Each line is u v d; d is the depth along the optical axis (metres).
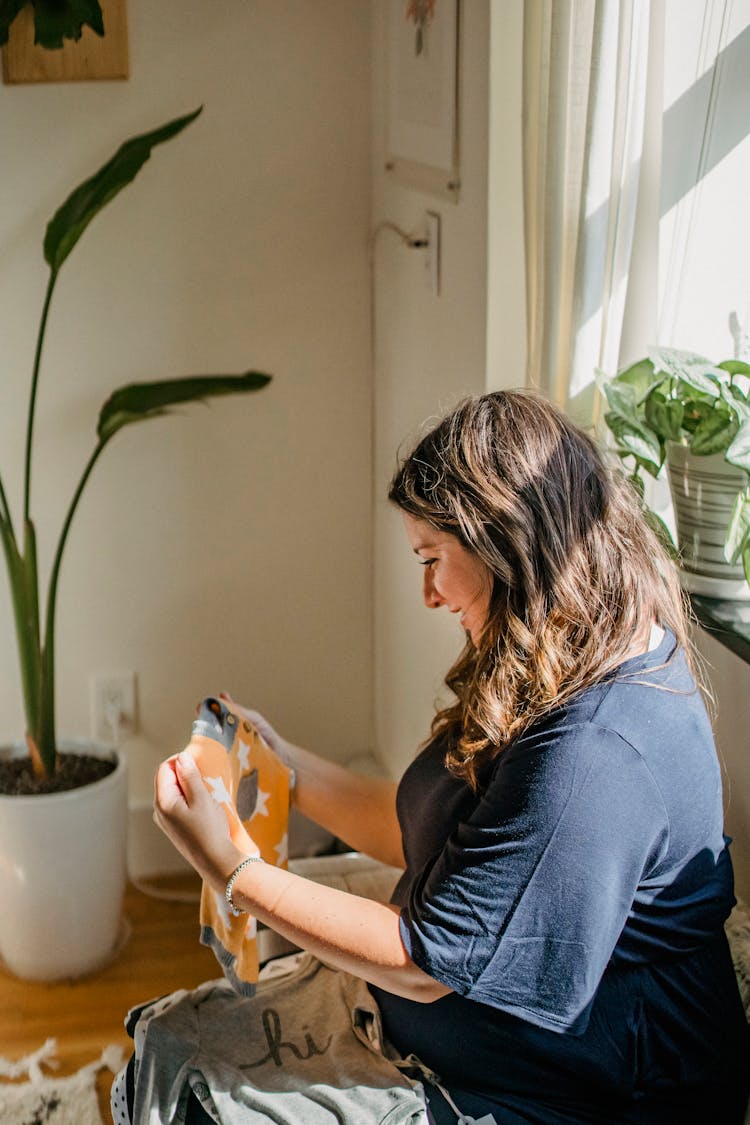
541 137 1.47
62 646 2.38
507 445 1.20
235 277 2.23
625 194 1.45
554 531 1.18
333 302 2.27
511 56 1.53
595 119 1.39
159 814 1.31
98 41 2.05
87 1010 2.09
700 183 1.54
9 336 2.19
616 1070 1.21
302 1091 1.30
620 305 1.50
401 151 1.99
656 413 1.44
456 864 1.16
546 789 1.12
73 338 2.21
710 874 1.23
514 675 1.19
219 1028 1.40
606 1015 1.21
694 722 1.18
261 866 1.30
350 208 2.23
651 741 1.14
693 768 1.17
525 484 1.19
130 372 2.25
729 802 1.46
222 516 2.36
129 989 2.15
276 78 2.14
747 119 1.52
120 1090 1.38
